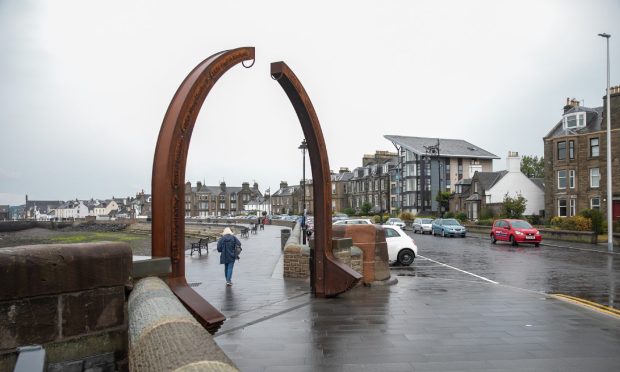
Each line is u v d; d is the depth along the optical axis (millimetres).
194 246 23250
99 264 3662
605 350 6254
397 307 9234
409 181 72125
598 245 27734
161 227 5430
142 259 4719
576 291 11906
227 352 6238
